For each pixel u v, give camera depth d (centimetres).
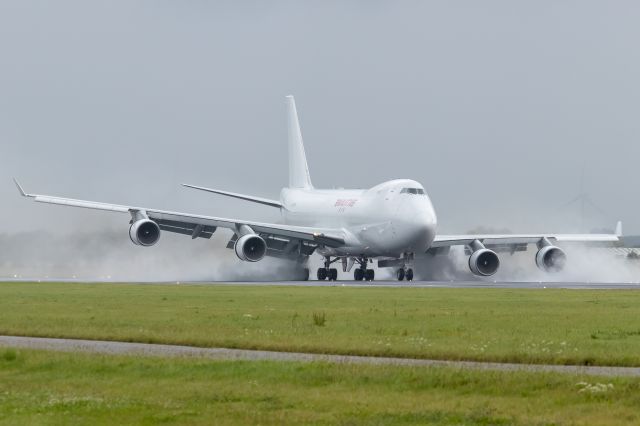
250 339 8719
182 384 6353
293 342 8481
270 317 11112
